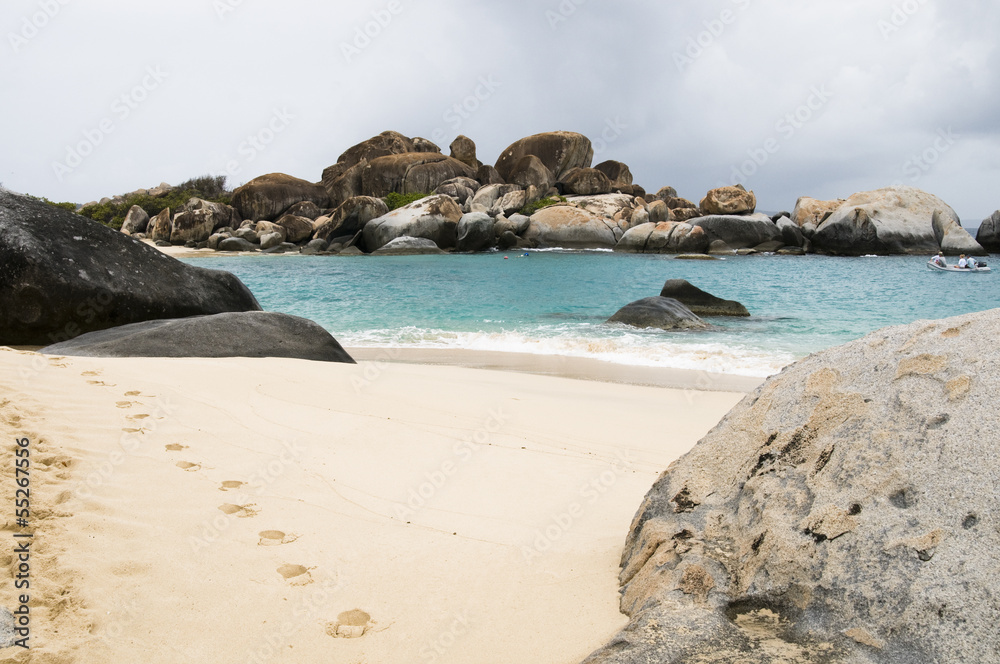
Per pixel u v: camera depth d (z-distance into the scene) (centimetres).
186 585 250
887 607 180
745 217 3894
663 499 261
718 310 1491
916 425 210
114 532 284
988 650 160
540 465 428
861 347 248
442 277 2477
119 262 903
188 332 791
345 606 243
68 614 223
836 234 3681
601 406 636
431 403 599
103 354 729
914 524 191
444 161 5216
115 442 397
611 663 187
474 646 219
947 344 224
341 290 2052
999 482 183
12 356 585
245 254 3988
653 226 3888
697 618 202
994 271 2694
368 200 4144
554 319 1459
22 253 831
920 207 3734
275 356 817
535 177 5059
